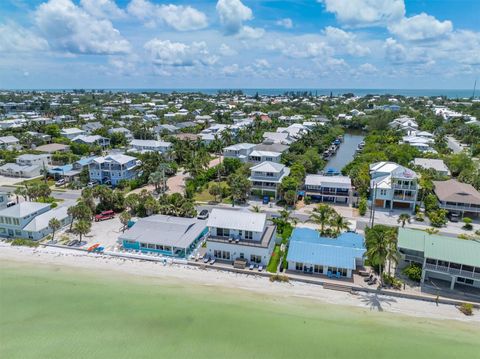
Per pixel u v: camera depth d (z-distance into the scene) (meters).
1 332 45.34
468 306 46.09
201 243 63.78
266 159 107.88
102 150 141.00
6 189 97.00
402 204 81.81
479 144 137.50
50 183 102.81
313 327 44.66
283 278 53.09
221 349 41.75
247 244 55.81
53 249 62.69
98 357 41.28
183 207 73.19
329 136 158.62
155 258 59.00
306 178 89.44
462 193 74.75
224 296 50.62
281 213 70.06
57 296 51.31
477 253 48.56
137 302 49.75
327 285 51.41
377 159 109.06
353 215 76.69
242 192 83.44
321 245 55.94
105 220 73.88
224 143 138.75
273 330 44.31
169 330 45.00
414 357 39.47
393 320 45.47
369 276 52.41
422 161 108.38
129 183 97.62
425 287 50.06
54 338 44.16
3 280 54.75
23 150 135.75
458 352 40.19
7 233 67.38
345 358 39.94
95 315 47.75
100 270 57.25
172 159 120.31
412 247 51.69
